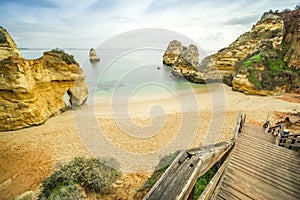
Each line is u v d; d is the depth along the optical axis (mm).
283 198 2777
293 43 24625
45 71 13586
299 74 21828
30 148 8695
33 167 7062
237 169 3590
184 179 1047
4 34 12664
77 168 4961
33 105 11711
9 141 9531
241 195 2764
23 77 11125
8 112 10773
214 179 2342
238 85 22281
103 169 5258
